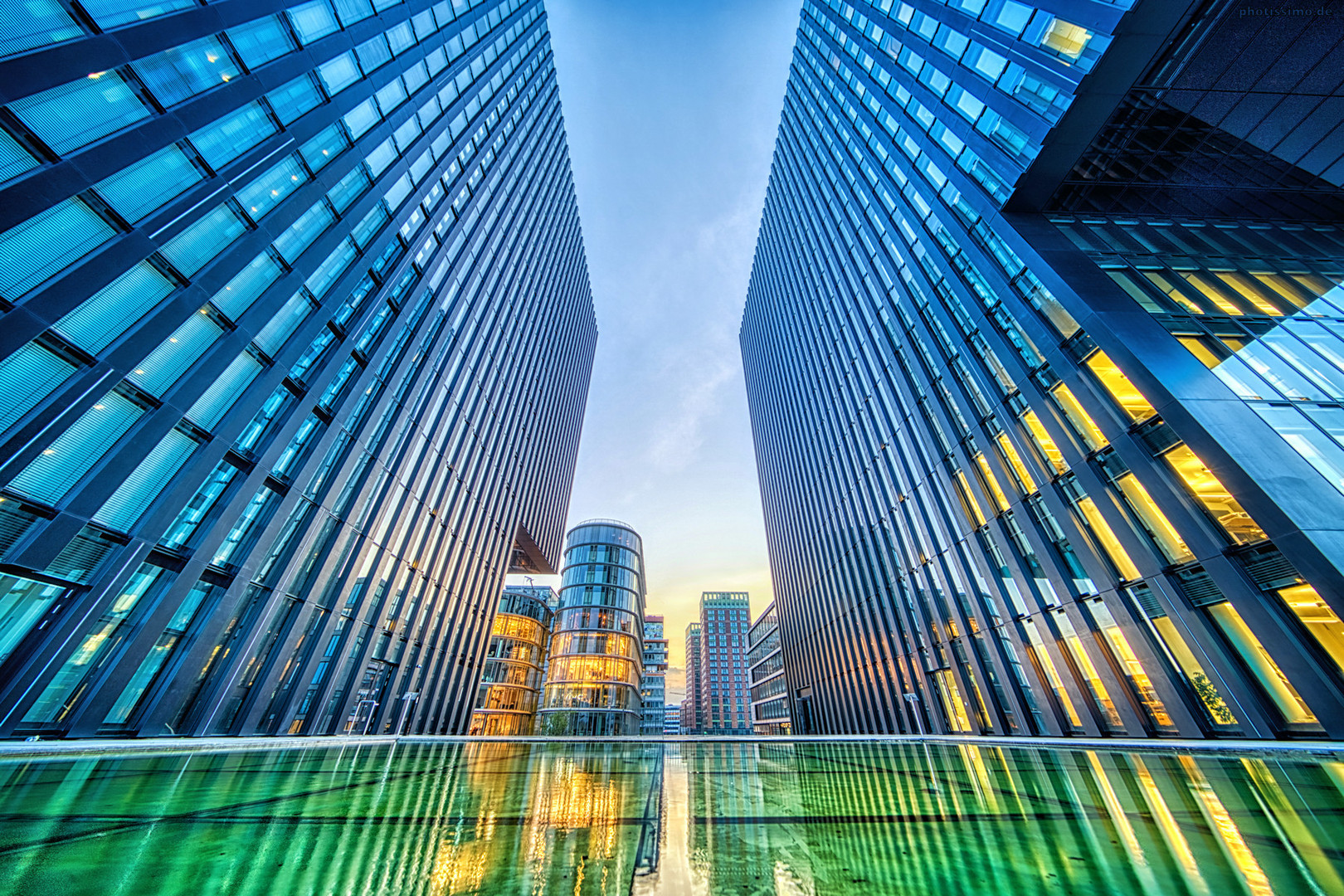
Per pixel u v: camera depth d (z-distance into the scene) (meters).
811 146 54.00
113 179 13.33
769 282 73.25
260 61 17.72
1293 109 18.25
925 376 31.61
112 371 13.11
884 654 37.88
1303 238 21.42
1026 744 17.23
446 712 34.25
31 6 11.55
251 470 17.77
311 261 20.17
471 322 36.72
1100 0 17.16
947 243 28.88
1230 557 14.91
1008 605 24.62
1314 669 12.88
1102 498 19.03
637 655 69.06
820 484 52.09
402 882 3.00
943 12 26.41
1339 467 13.80
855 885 3.06
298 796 5.84
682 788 6.83
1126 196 22.11
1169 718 16.69
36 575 11.95
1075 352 19.84
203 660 16.41
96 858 3.36
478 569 39.09
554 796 6.05
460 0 33.22
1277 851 3.76
